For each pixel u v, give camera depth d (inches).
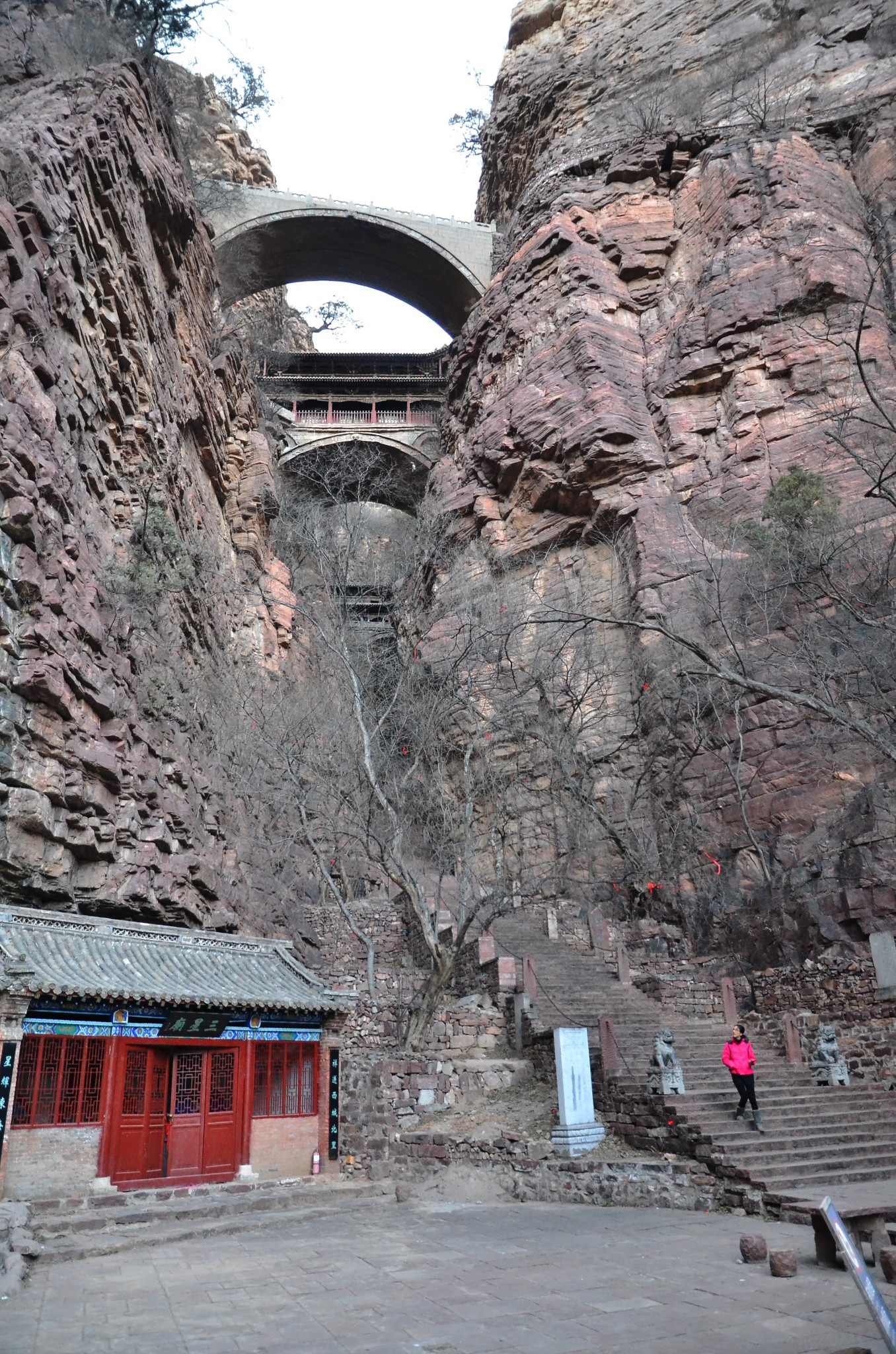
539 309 1482.5
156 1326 284.0
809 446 1134.4
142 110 1059.3
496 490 1437.0
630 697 1155.3
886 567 832.9
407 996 808.9
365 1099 621.3
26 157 719.7
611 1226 433.1
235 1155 564.7
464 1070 673.6
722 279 1310.3
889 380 1128.8
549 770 1090.7
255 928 889.5
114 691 735.7
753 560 1016.2
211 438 1291.8
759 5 1610.5
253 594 1317.7
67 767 653.3
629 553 1227.2
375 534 1686.8
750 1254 344.8
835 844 862.5
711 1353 244.4
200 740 957.2
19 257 688.4
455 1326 276.8
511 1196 534.3
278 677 1254.3
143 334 964.6
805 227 1270.9
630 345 1390.3
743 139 1427.2
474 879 908.6
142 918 739.4
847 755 901.8
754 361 1238.9
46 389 721.6
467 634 1098.7
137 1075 541.3
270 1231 461.4
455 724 1014.4
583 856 1058.7
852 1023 709.3
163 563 912.3
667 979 830.5
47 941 557.0
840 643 903.1
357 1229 453.4
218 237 1727.4
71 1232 442.6
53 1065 500.7
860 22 1471.5
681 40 1678.2
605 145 1577.3
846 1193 445.7
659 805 1063.6
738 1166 470.0
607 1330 267.3
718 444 1242.0
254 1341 266.2
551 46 1882.4
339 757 972.6
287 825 1045.8
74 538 715.4
